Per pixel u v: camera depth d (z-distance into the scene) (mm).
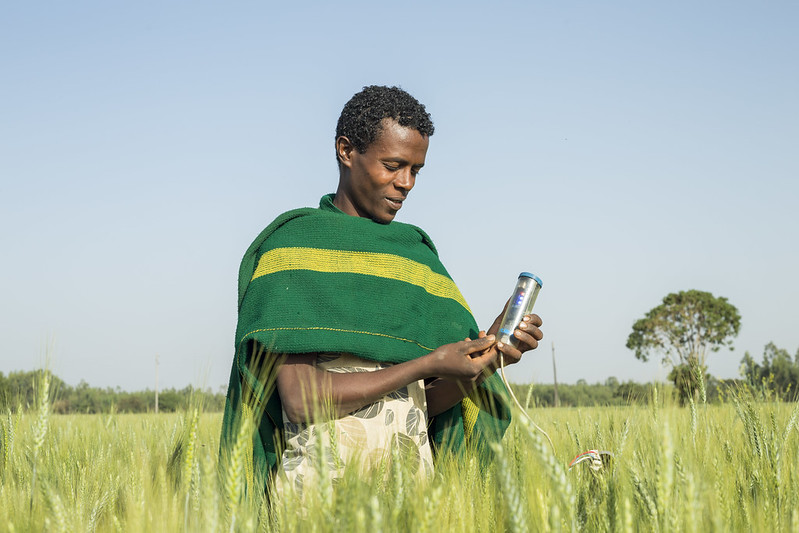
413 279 3174
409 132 3061
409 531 2172
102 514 2812
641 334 34219
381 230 3172
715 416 4008
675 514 2031
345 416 2836
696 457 2938
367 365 2996
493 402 3271
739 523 2553
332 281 2957
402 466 2426
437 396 3230
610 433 4090
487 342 2846
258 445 2893
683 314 34250
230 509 2008
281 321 2826
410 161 3088
